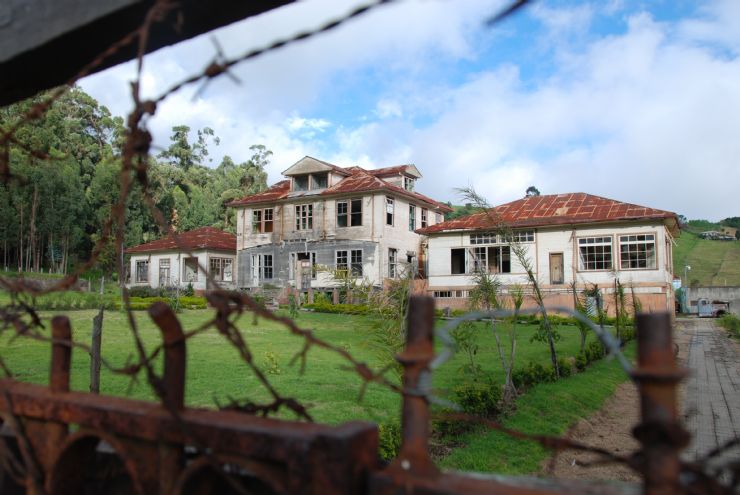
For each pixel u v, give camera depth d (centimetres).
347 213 3195
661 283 2527
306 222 3350
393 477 99
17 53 150
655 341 88
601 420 829
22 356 1143
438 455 580
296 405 136
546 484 102
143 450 125
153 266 4009
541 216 2827
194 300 2911
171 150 6469
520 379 960
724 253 7138
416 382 105
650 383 87
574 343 1694
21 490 163
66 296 2425
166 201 5206
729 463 92
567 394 920
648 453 87
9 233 3609
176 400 122
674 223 2645
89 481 160
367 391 834
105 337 1567
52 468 138
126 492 156
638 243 2594
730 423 805
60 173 3962
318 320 2292
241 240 3581
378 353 630
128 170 132
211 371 1020
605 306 2575
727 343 2092
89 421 131
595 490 96
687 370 86
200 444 114
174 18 136
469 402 725
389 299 630
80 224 4216
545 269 2742
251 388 858
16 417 146
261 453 106
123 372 131
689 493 88
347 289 900
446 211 3722
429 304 108
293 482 102
